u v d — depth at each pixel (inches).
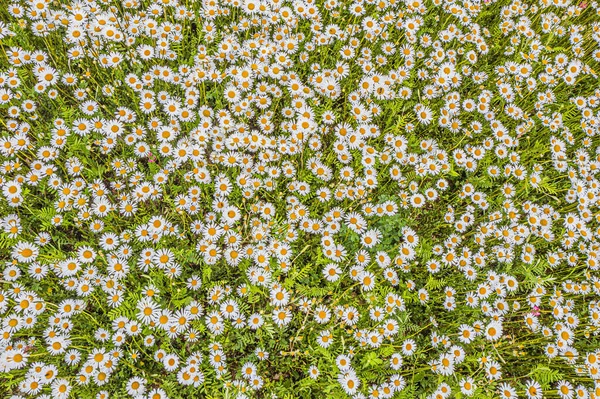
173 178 42.1
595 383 39.5
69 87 44.8
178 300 37.5
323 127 47.1
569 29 54.9
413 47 50.4
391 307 38.8
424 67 51.3
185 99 45.3
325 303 40.8
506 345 41.4
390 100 48.6
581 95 53.6
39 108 44.0
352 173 43.9
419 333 40.8
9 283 36.6
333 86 47.1
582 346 42.6
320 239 41.9
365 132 45.3
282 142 44.2
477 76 50.9
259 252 39.4
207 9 47.1
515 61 51.9
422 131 49.1
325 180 43.8
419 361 39.7
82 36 44.2
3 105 42.4
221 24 49.1
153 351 37.9
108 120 42.9
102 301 37.9
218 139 43.4
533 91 51.5
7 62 44.6
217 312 37.7
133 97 43.8
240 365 38.3
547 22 53.9
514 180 48.1
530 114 52.6
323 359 38.3
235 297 39.3
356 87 49.3
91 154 42.7
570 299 43.0
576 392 39.3
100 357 35.1
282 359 38.6
